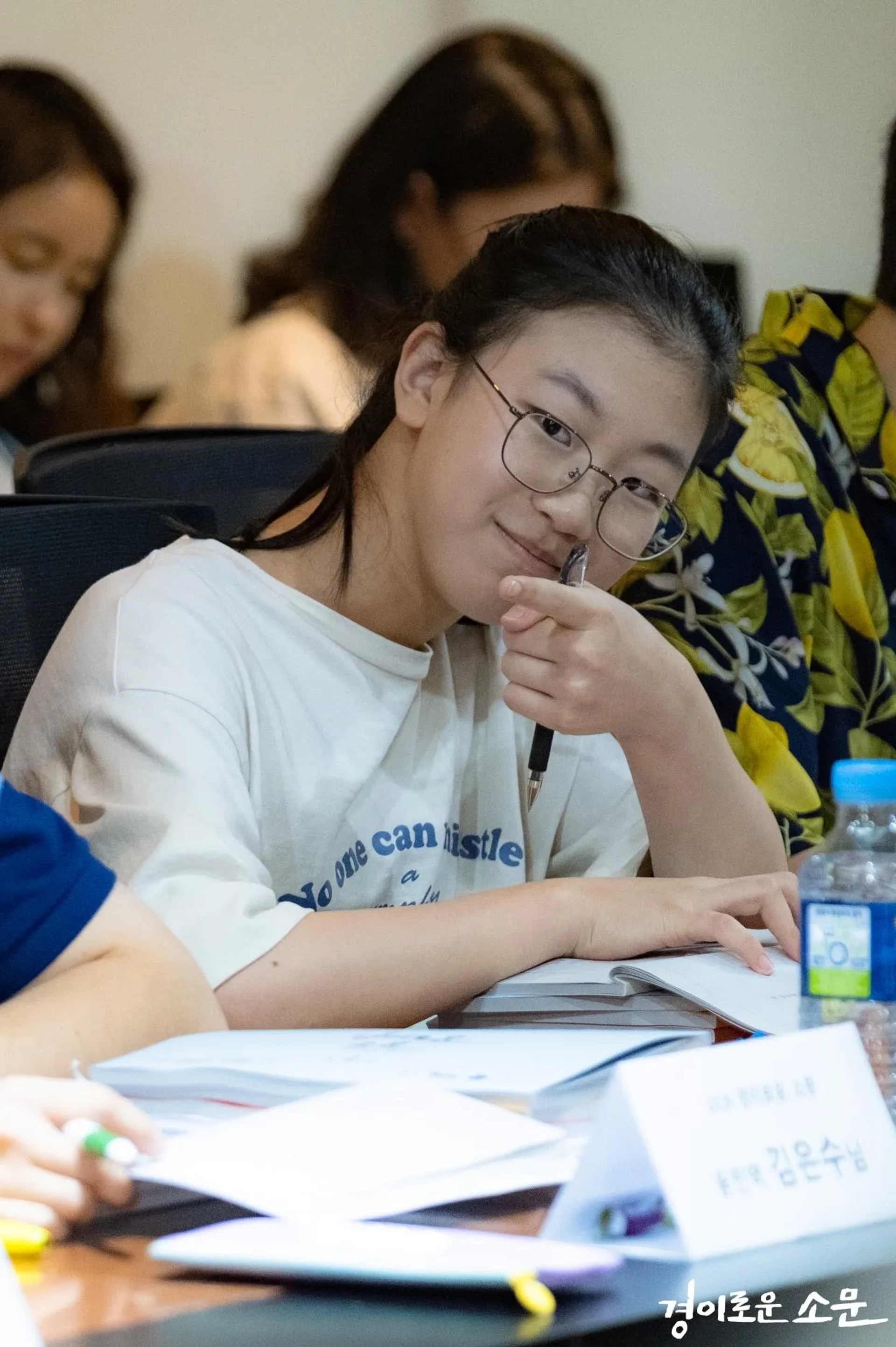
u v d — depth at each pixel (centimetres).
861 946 254
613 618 389
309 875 398
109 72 789
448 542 390
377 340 450
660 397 382
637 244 393
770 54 925
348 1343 158
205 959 319
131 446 519
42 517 411
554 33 873
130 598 383
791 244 944
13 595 402
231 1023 317
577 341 380
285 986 321
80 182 763
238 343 805
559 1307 165
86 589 415
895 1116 248
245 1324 166
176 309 812
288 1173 193
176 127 803
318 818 396
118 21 789
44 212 756
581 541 387
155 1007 272
